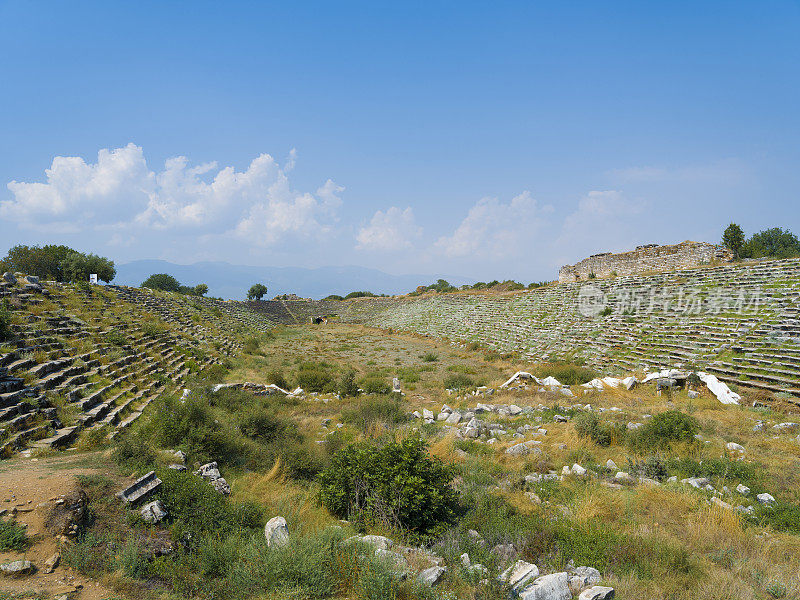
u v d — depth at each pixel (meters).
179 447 10.83
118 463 8.66
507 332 46.78
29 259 42.91
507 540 7.20
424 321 66.38
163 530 6.77
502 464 11.62
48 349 16.38
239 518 7.49
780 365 20.50
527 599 5.20
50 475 7.45
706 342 26.19
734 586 5.76
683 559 6.41
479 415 17.67
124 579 5.33
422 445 8.83
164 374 22.08
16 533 5.53
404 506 7.69
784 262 32.66
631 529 7.51
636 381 22.08
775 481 9.76
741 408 16.59
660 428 12.92
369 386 24.50
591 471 10.76
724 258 44.28
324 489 8.88
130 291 41.59
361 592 5.25
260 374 31.14
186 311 49.09
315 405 20.95
